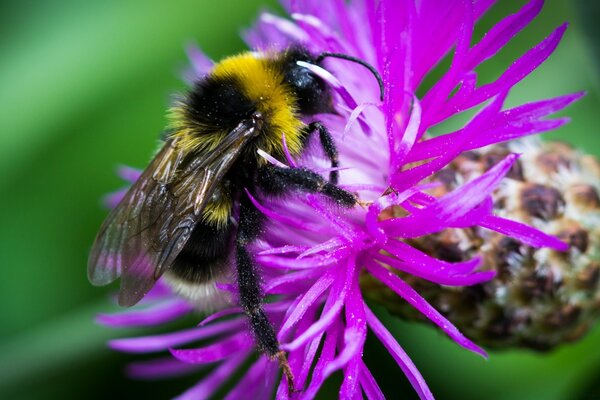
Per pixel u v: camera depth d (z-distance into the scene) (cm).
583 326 11
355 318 9
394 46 10
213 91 10
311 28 10
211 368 12
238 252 10
